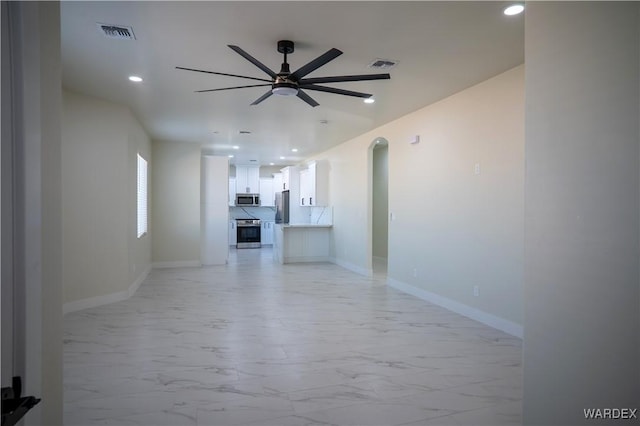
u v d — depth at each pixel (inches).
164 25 114.7
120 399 101.1
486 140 166.7
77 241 187.3
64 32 118.8
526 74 74.5
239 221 481.1
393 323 169.0
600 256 59.4
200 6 103.7
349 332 156.7
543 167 70.6
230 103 199.5
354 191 303.4
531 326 73.0
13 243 34.9
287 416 93.6
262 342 144.6
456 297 187.0
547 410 69.1
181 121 241.1
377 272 299.1
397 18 110.3
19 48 35.1
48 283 53.6
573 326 64.1
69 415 93.0
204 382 111.3
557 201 67.4
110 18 110.2
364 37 122.7
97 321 169.6
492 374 118.0
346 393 105.4
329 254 357.7
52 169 54.8
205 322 169.0
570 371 64.5
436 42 126.5
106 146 197.3
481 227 170.2
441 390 107.6
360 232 293.6
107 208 199.6
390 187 247.9
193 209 323.3
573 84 64.5
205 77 160.1
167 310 188.4
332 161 348.5
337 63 144.6
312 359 128.9
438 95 187.2
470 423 91.4
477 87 171.3
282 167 497.4
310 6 103.9
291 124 250.2
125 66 148.1
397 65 146.8
